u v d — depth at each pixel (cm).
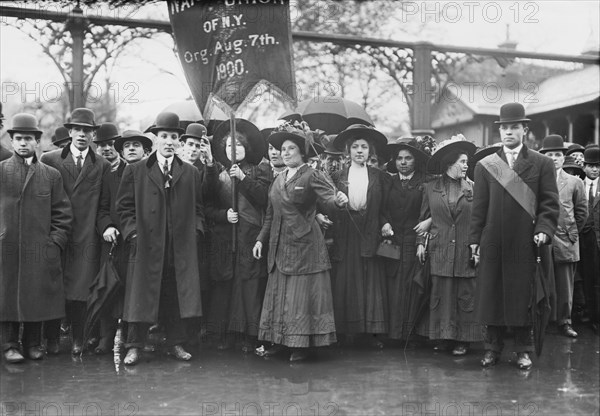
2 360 592
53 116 1691
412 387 513
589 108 1545
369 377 542
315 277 584
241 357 607
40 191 596
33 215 590
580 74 1656
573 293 787
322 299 584
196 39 646
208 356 612
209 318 632
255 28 634
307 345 572
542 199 571
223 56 637
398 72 1109
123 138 657
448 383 525
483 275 572
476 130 1795
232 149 616
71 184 623
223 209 630
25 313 577
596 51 1655
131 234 588
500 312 566
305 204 588
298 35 1030
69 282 613
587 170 806
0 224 584
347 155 698
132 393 496
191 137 656
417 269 636
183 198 600
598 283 764
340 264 637
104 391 501
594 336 719
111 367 570
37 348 602
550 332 738
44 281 588
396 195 649
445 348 639
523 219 564
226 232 624
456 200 620
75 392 498
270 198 602
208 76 644
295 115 702
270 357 607
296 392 500
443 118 1931
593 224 775
